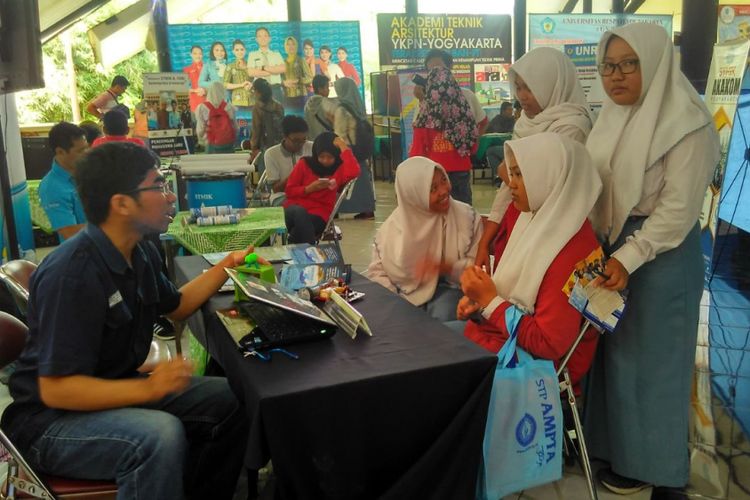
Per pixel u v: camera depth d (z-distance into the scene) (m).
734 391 2.97
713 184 4.70
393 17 7.80
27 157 6.94
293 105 7.15
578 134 2.38
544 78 2.48
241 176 3.92
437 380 1.53
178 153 5.62
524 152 1.92
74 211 3.54
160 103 5.58
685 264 1.97
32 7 3.23
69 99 11.23
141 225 1.60
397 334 1.76
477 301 1.94
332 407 1.45
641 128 1.94
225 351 1.74
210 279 2.06
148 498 1.51
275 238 3.77
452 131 4.60
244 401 1.55
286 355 1.61
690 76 6.16
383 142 9.87
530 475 1.81
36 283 1.55
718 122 4.78
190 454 1.88
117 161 1.56
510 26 8.14
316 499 1.50
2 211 4.08
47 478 1.57
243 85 7.02
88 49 11.13
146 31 8.34
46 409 1.60
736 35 6.15
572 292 1.80
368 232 6.45
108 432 1.53
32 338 1.62
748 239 5.32
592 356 2.05
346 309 1.82
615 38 1.97
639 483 2.18
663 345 2.02
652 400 2.06
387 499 1.52
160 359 2.33
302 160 4.68
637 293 2.02
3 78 3.23
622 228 2.01
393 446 1.55
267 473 2.32
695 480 2.26
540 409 1.80
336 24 7.02
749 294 4.38
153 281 1.77
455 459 1.58
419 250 2.63
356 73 7.15
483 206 7.62
